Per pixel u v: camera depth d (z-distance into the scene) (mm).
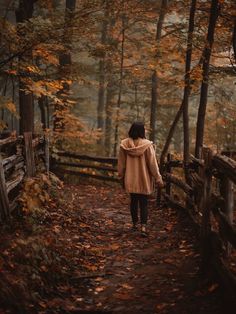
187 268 5375
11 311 3785
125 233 7230
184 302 4398
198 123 9820
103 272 5363
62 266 5227
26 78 8633
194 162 6859
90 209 8938
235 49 9914
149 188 6988
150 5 14773
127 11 14773
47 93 8711
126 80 18031
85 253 5965
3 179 5742
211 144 17328
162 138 21312
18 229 5586
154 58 12344
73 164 12961
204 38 9859
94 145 16312
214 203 4898
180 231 7105
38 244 5070
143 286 4914
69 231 6844
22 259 4613
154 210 9117
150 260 5820
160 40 12055
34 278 4410
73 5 13383
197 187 6531
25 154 7648
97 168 12711
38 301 4180
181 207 8172
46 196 7469
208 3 11320
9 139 6621
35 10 15875
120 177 7184
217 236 4770
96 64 20000
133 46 18703
